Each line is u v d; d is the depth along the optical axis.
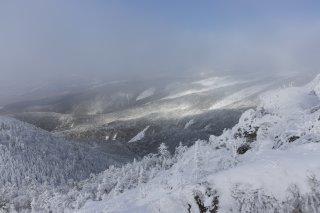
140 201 36.38
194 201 20.72
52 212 56.28
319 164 20.09
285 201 19.39
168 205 21.20
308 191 19.38
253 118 39.19
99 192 53.28
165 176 41.50
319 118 30.31
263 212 19.48
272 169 20.36
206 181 21.00
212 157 37.97
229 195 20.14
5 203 94.31
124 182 51.19
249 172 20.50
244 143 37.81
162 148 59.28
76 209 46.91
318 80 45.28
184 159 43.47
